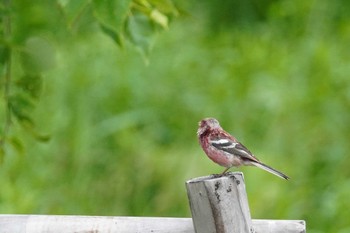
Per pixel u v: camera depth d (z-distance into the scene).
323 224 13.19
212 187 6.86
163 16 8.72
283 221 7.43
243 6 20.05
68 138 14.68
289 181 13.97
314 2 19.00
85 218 7.50
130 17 8.73
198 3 20.05
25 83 9.17
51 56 8.88
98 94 15.62
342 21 18.42
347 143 14.70
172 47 17.23
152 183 13.77
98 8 7.15
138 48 8.77
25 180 13.89
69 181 14.01
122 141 14.48
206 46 17.66
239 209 6.90
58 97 15.53
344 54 17.03
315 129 15.00
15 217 7.54
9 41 8.84
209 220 6.89
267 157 14.33
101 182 13.95
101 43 16.66
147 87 15.88
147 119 15.34
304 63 16.69
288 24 18.98
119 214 13.58
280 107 15.42
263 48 17.80
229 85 16.09
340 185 13.71
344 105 15.48
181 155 13.97
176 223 7.38
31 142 14.38
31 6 13.52
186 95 15.79
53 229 7.46
